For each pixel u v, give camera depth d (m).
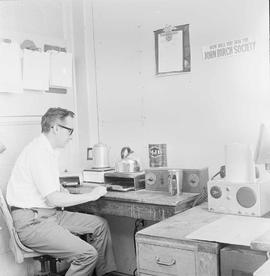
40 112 2.98
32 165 2.34
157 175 2.53
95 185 2.74
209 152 2.61
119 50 3.02
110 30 3.05
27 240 2.31
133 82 2.96
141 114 2.94
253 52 2.38
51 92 3.07
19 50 2.78
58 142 2.47
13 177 2.43
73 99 3.24
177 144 2.76
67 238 2.28
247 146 1.96
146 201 2.26
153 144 2.82
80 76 3.23
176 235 1.66
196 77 2.63
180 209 2.21
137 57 2.92
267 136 1.97
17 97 2.83
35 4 2.96
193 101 2.66
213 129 2.58
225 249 1.53
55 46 3.10
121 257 3.10
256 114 2.40
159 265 1.68
